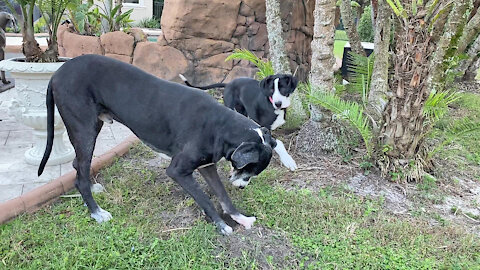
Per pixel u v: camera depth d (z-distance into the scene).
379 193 2.34
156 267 1.64
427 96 2.39
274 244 1.82
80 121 1.89
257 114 2.67
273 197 2.20
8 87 4.30
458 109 4.18
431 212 2.17
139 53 4.10
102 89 1.88
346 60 5.00
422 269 1.69
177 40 4.09
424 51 2.27
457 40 3.25
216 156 1.80
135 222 1.94
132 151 2.79
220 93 4.18
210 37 4.13
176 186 2.32
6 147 2.76
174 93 1.86
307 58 4.83
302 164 2.65
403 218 2.10
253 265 1.66
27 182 2.28
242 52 3.56
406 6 2.25
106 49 4.15
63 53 4.40
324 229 1.94
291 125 3.12
